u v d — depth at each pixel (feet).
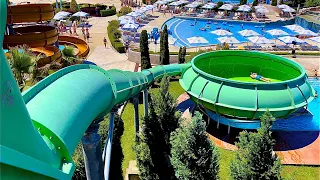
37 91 26.71
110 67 122.93
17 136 17.61
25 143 18.47
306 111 81.82
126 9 223.51
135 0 286.46
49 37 109.09
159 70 79.05
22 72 59.82
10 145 16.81
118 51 141.90
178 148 48.06
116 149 67.67
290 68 90.38
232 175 44.24
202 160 45.14
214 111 74.79
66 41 158.20
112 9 232.32
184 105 89.45
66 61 89.35
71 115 26.43
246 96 67.72
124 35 163.84
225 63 99.96
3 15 15.92
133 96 58.39
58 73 30.99
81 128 27.91
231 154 67.21
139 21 203.21
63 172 21.75
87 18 218.79
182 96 95.76
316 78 109.29
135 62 128.67
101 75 38.42
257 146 40.88
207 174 46.29
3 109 16.28
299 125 77.56
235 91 68.69
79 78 32.86
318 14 202.49
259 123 70.33
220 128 77.10
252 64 99.66
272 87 68.33
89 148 34.73
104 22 207.82
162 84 59.82
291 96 68.28
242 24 200.75
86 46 145.79
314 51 135.74
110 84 39.22
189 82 78.38
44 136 22.44
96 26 196.44
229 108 68.95
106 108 37.91
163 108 59.98
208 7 220.23
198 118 44.45
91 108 31.19
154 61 126.52
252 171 41.86
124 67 122.72
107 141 43.50
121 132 74.02
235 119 71.97
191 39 138.00
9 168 14.96
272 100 67.26
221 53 97.60
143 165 55.98
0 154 13.47
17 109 17.89
